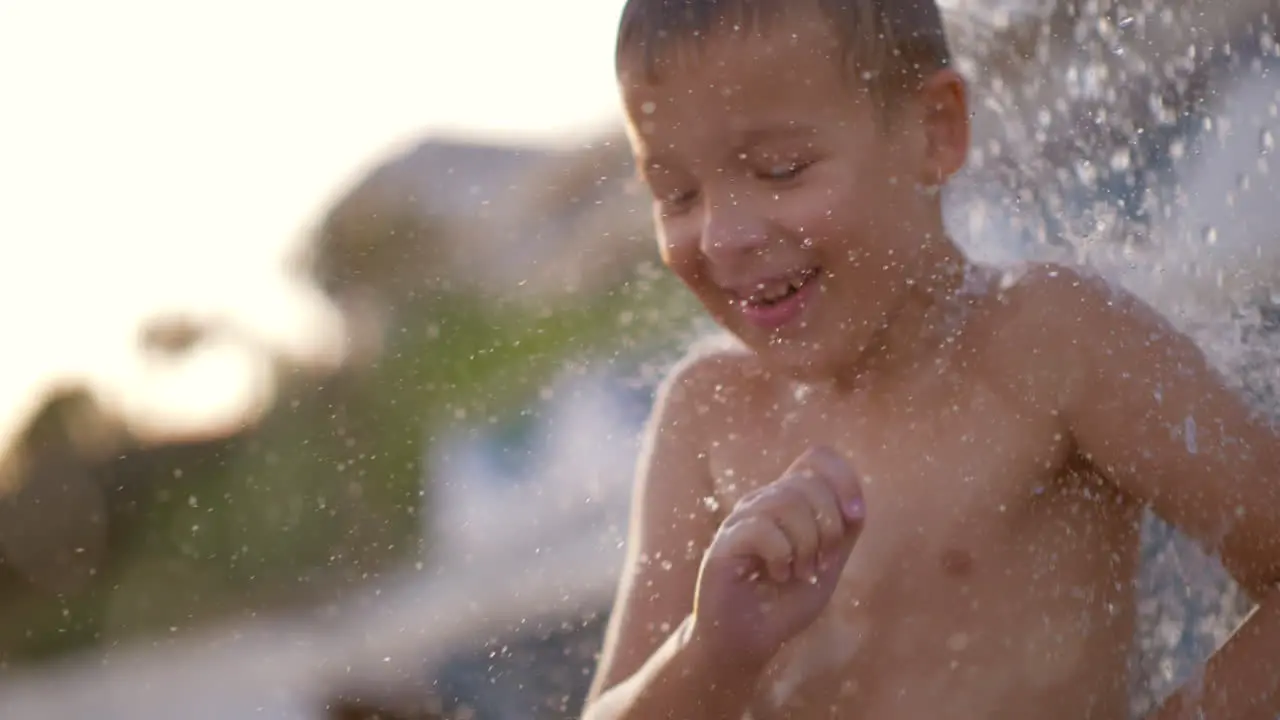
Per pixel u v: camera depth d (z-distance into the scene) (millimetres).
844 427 1521
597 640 2541
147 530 4496
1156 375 1462
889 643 1465
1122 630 1491
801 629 1301
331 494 3801
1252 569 1444
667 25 1440
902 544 1476
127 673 3990
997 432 1479
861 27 1463
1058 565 1475
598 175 3543
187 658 3883
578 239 3457
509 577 2818
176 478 4453
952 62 1598
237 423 4383
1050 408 1477
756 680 1344
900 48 1504
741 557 1275
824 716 1459
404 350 3842
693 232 1466
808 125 1430
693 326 2996
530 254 3645
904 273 1488
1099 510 1495
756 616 1284
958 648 1461
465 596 2834
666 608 1566
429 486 3512
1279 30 1915
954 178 1564
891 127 1491
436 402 3635
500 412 3396
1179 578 1514
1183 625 1504
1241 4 1904
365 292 4203
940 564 1471
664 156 1459
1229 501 1432
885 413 1504
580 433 3090
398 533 3477
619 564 2748
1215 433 1440
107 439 4828
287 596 3734
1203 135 1812
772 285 1458
